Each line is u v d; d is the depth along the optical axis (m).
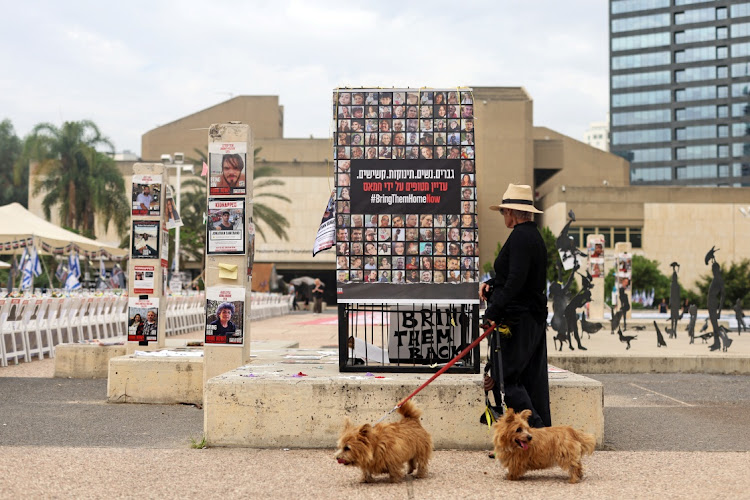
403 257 7.99
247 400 7.12
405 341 8.16
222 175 9.56
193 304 27.55
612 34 134.25
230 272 9.45
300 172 77.88
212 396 7.13
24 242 22.91
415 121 8.08
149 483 5.67
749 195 77.38
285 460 6.55
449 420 7.11
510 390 6.53
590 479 5.85
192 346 12.46
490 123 81.06
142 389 9.94
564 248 16.25
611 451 7.06
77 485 5.58
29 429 8.01
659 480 5.81
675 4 129.50
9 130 77.19
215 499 5.23
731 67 125.75
